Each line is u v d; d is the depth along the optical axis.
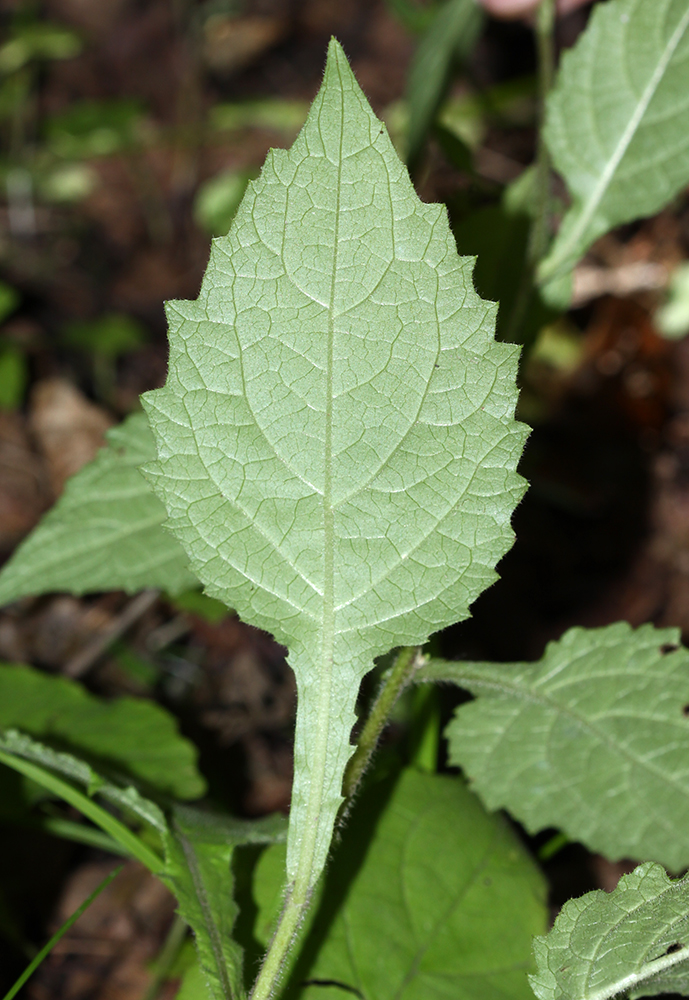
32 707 0.48
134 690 0.65
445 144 0.50
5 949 0.50
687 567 0.71
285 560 0.35
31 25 1.12
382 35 1.17
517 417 0.82
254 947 0.38
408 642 0.35
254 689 0.66
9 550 0.73
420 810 0.42
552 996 0.35
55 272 0.96
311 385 0.34
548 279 0.42
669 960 0.34
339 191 0.34
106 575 0.42
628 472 0.78
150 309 0.93
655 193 0.41
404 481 0.35
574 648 0.39
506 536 0.34
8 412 0.82
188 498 0.35
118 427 0.43
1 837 0.54
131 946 0.51
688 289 0.83
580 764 0.40
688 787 0.40
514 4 0.54
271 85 1.16
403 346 0.34
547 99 0.41
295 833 0.35
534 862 0.42
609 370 0.85
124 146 1.04
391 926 0.40
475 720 0.41
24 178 1.02
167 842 0.37
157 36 1.20
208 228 0.93
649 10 0.41
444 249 0.34
